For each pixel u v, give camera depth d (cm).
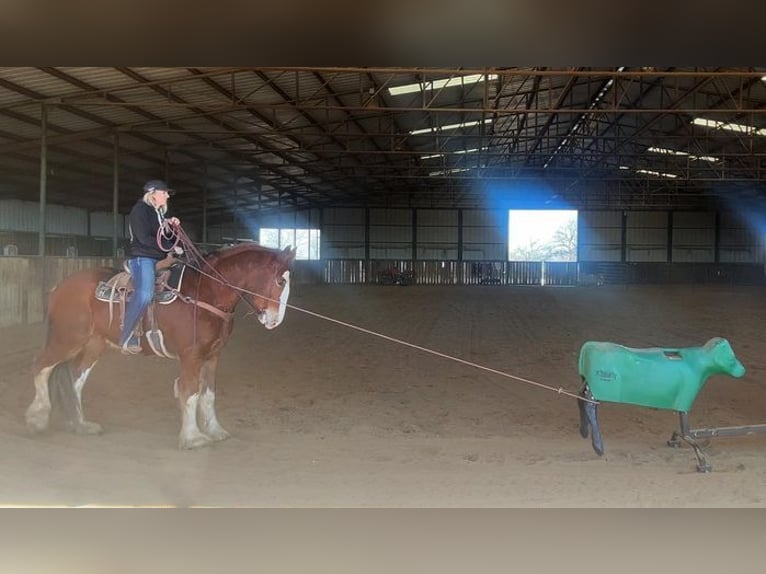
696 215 4431
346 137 2522
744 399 834
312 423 699
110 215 3397
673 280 4397
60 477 495
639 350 563
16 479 488
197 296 563
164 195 566
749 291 3388
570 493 474
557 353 1240
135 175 2666
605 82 2123
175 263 573
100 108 1747
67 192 2773
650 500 458
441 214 4519
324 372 1016
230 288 568
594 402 563
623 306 2386
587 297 2927
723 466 547
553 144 3266
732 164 3434
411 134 2333
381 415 741
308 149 2492
